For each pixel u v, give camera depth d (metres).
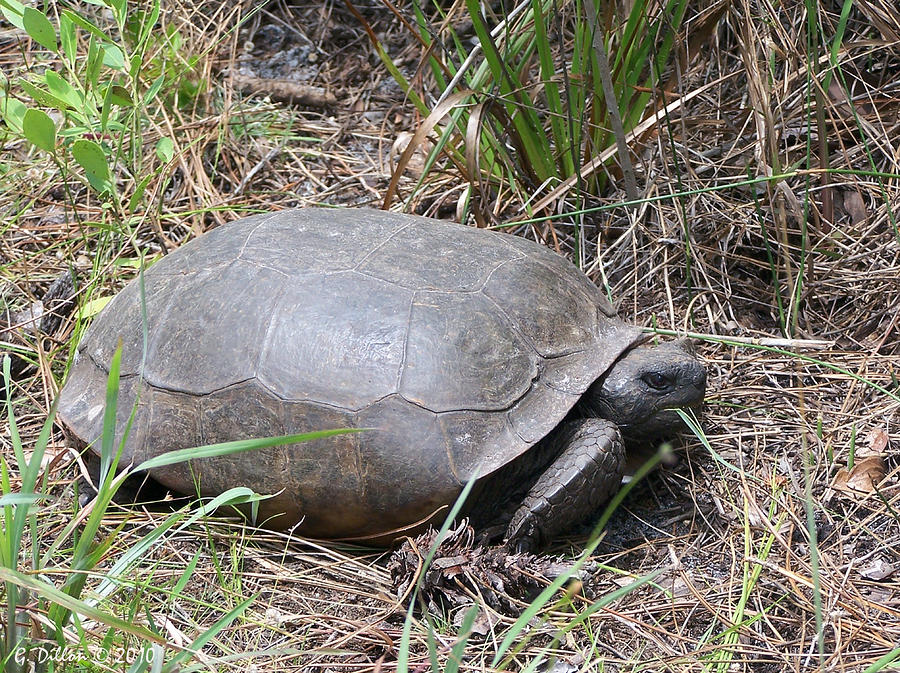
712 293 5.45
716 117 6.04
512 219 6.00
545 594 2.75
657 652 3.54
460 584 3.71
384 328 3.96
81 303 5.46
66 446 4.59
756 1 5.72
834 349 5.05
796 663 3.39
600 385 4.23
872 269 5.36
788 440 4.52
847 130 5.79
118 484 2.98
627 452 4.46
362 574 3.95
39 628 2.95
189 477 4.13
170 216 6.00
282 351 3.97
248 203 6.45
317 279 4.13
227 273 4.27
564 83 5.18
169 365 4.16
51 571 3.26
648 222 5.79
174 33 6.77
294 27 7.85
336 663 3.49
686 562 4.00
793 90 5.82
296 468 3.92
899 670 3.29
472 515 4.05
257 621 3.66
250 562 4.06
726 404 4.68
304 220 4.57
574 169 5.80
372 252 4.26
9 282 5.82
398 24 7.72
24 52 7.29
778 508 4.18
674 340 4.92
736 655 3.49
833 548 3.95
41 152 6.65
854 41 5.80
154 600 3.79
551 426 3.90
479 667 3.43
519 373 3.99
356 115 7.22
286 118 7.16
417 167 6.61
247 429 3.97
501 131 5.97
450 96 5.31
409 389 3.86
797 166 5.54
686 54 5.62
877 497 4.16
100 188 5.23
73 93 5.14
